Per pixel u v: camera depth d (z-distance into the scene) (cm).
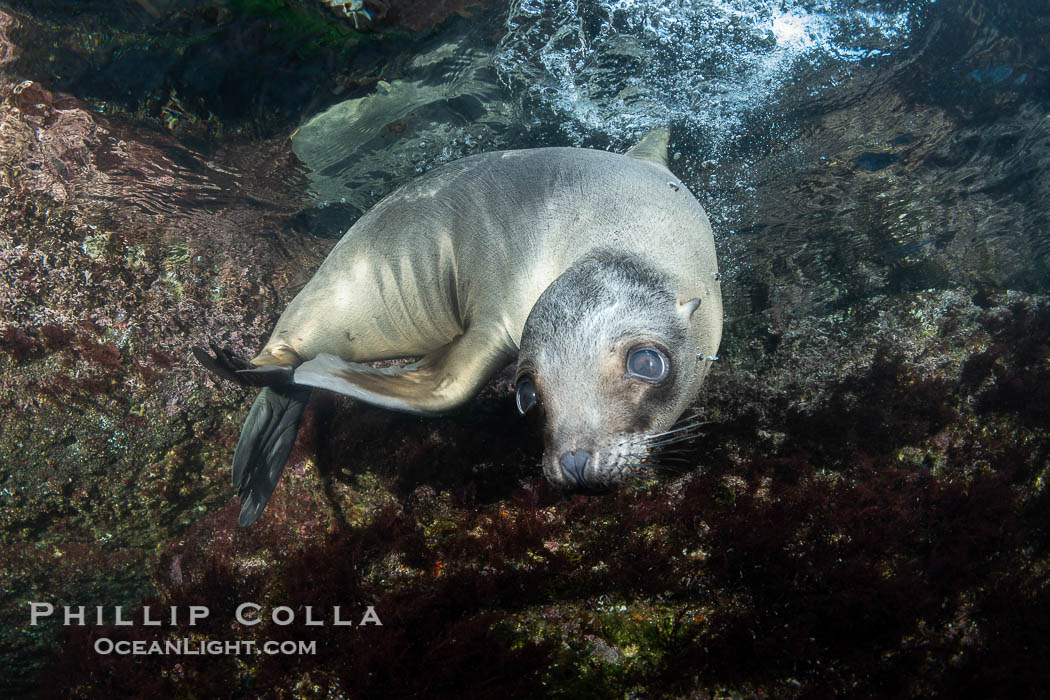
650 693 73
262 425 87
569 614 79
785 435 99
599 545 84
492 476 96
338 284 91
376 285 90
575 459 59
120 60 96
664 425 68
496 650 75
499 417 100
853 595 75
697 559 82
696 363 71
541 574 82
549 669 74
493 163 91
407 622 79
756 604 78
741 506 85
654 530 85
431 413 81
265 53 96
